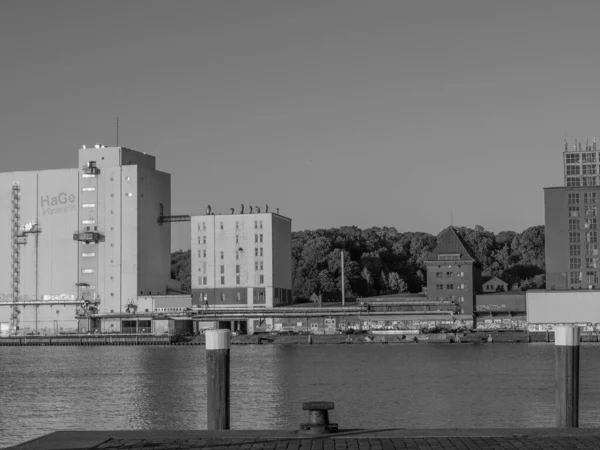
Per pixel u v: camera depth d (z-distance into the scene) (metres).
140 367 182.25
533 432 35.88
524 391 119.06
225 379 37.44
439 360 189.75
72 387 136.12
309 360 197.00
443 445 33.88
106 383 142.50
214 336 37.44
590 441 34.31
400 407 103.06
